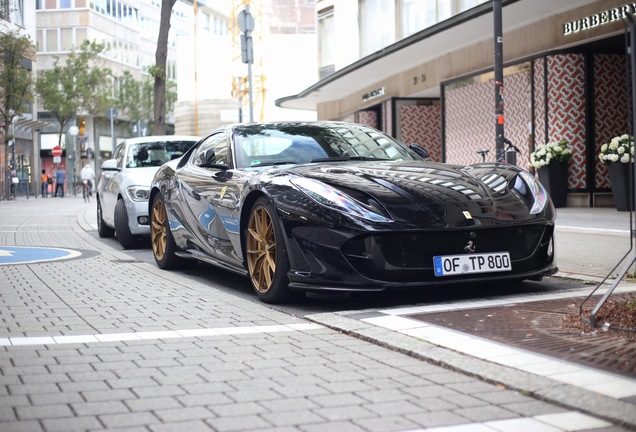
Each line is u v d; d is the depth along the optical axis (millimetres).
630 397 2986
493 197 5281
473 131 19438
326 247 4996
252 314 5117
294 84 44375
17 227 15000
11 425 2816
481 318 4570
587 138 15805
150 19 69188
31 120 44094
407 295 5602
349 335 4371
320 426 2768
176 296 5965
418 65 22281
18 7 42688
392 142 6645
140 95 61219
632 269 6473
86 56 46531
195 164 7219
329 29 30656
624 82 16016
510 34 17469
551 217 5359
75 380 3441
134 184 10031
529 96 16828
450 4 20734
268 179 5555
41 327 4703
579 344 3824
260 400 3096
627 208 13469
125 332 4527
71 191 57594
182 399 3121
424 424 2785
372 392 3195
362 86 26734
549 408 2965
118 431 2740
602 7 14484
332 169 5605
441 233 4996
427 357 3709
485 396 3125
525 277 5281
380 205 5012
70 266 8094
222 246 6289
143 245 10430
